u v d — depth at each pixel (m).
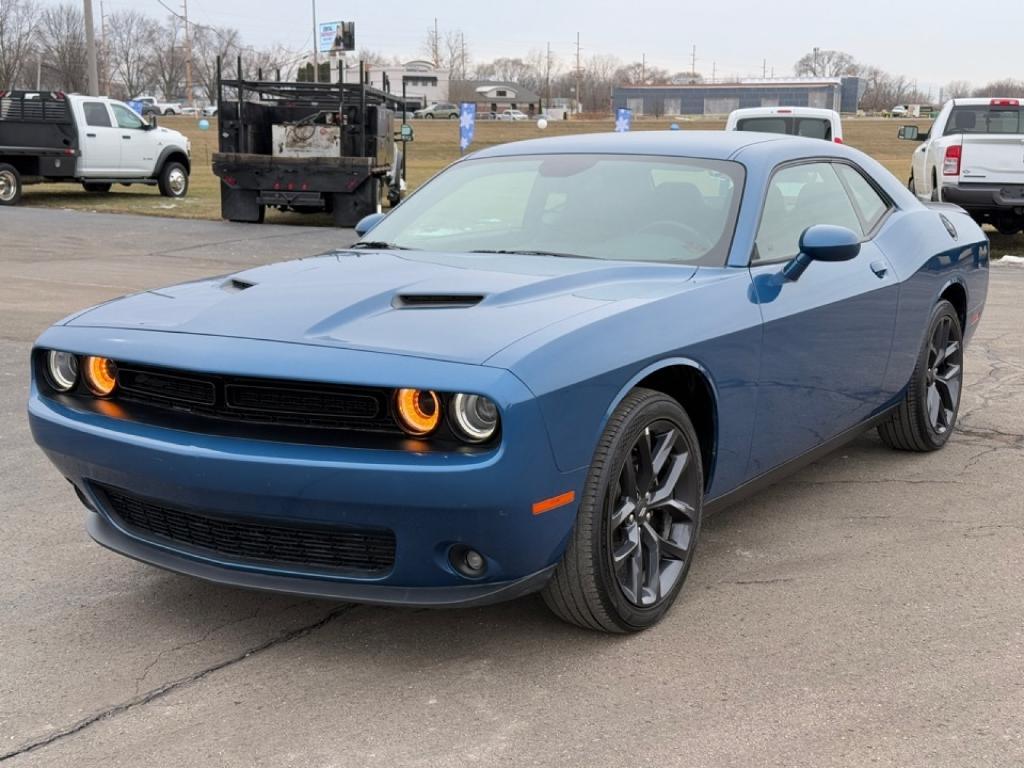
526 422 2.75
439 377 2.75
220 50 122.25
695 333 3.34
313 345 2.93
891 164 33.88
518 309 3.14
